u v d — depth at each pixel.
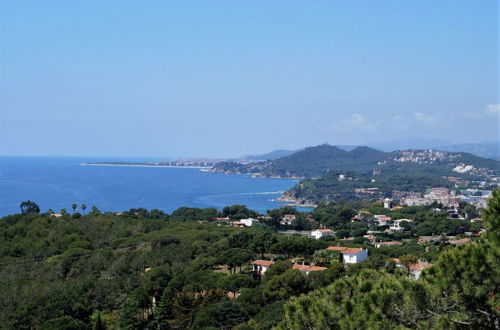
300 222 186.12
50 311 69.69
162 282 79.25
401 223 165.50
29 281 82.62
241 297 68.12
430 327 18.36
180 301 69.62
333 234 158.50
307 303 21.59
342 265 77.81
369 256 99.69
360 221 187.50
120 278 84.69
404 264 81.00
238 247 107.50
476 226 142.50
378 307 19.36
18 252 102.75
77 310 72.19
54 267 90.50
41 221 121.38
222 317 61.22
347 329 19.33
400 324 19.09
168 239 110.31
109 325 69.50
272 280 68.94
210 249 103.62
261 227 165.62
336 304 21.45
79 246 107.44
